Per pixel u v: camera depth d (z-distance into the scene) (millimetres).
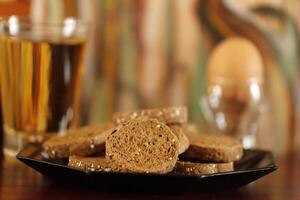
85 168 478
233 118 703
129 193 480
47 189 495
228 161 511
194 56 766
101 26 757
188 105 770
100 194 480
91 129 565
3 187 500
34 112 583
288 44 780
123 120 528
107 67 761
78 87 607
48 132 591
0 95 638
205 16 764
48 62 577
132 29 758
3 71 585
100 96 765
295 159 668
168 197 477
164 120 526
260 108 702
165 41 762
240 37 771
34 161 481
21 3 672
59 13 746
